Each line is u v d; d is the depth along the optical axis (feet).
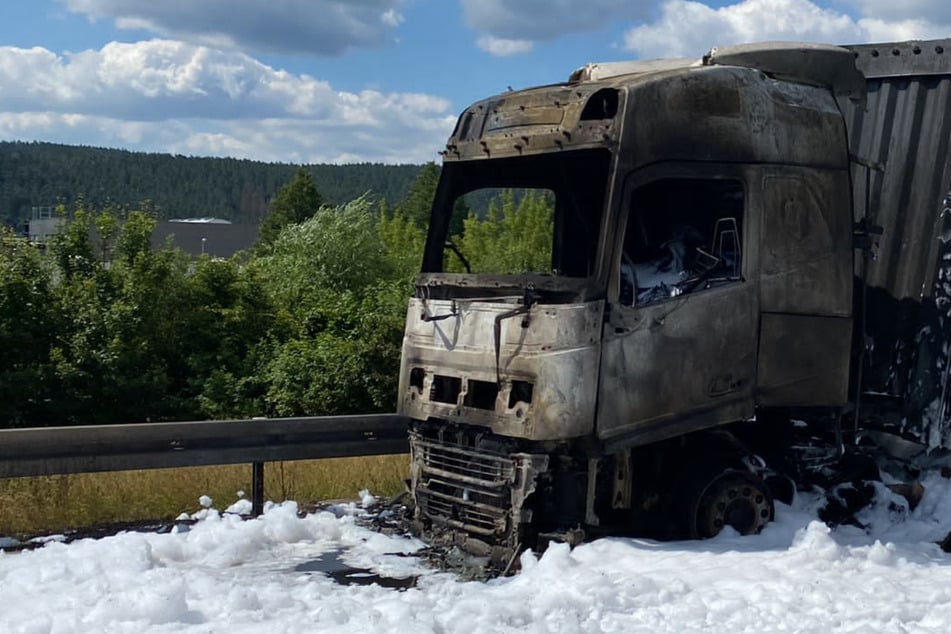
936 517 26.43
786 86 25.59
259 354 66.18
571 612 19.16
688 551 22.94
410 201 169.48
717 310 24.09
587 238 24.61
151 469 32.24
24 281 58.44
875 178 28.66
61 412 56.03
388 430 32.86
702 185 24.49
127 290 62.59
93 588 21.04
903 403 27.96
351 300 74.79
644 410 23.16
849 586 20.13
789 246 25.18
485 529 24.38
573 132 23.52
